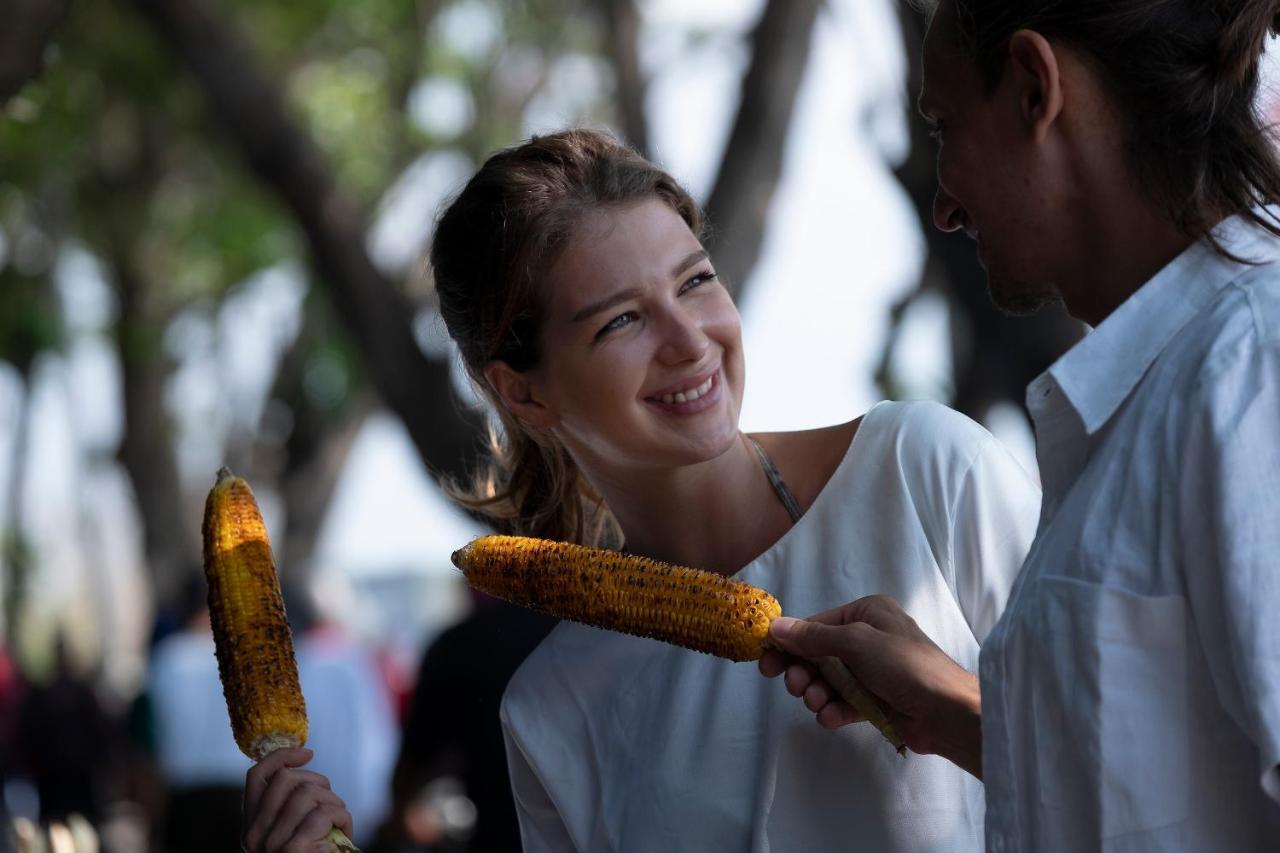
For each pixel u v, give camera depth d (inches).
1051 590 97.3
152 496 1098.1
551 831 153.7
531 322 135.6
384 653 644.1
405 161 872.9
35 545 1325.0
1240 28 97.6
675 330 130.7
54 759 641.6
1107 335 100.7
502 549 129.3
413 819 288.2
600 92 920.3
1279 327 92.6
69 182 1005.8
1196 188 98.7
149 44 724.7
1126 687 93.9
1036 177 102.7
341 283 520.7
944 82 106.3
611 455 138.3
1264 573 89.2
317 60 877.8
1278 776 88.1
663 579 122.6
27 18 237.1
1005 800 99.9
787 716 134.9
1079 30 100.0
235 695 126.5
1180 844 92.9
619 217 132.4
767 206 480.1
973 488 135.3
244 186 992.9
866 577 135.2
